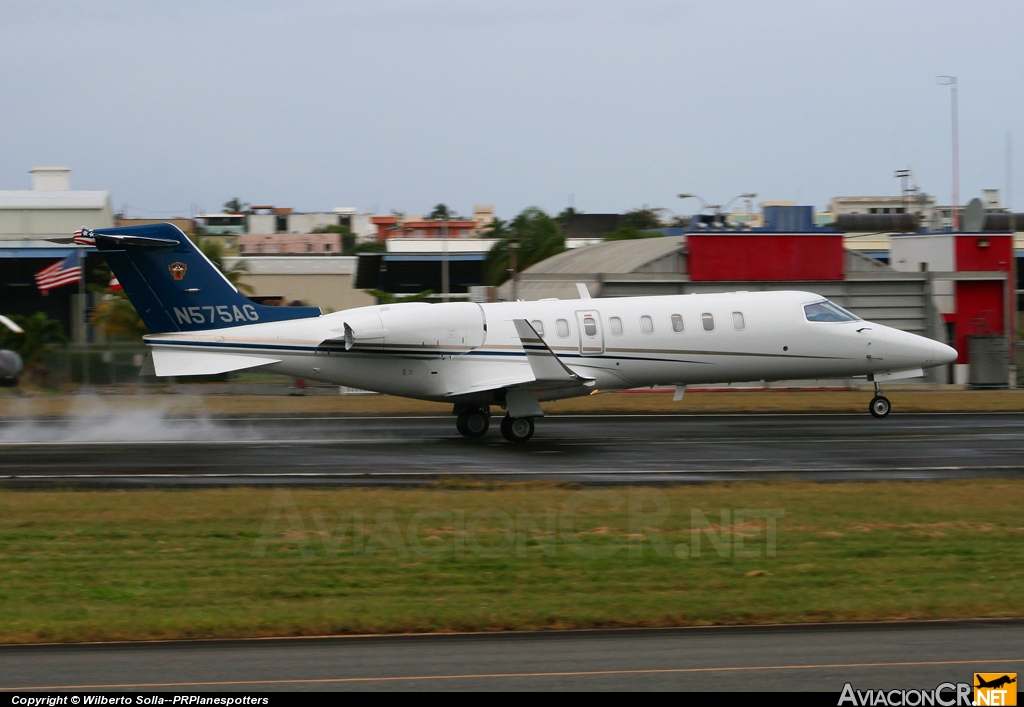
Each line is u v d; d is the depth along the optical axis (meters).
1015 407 111.75
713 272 145.75
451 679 30.42
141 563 45.19
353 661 32.25
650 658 32.44
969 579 42.81
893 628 36.12
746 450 79.38
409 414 106.62
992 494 60.50
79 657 32.88
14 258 183.25
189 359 84.69
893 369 96.94
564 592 40.91
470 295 153.12
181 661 32.34
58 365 134.25
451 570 44.19
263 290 199.00
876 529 51.56
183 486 63.34
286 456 75.75
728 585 41.91
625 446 81.75
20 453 77.00
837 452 78.38
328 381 87.00
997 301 152.12
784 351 93.38
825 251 147.88
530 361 81.31
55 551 47.12
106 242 82.56
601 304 90.88
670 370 91.25
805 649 33.41
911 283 148.50
